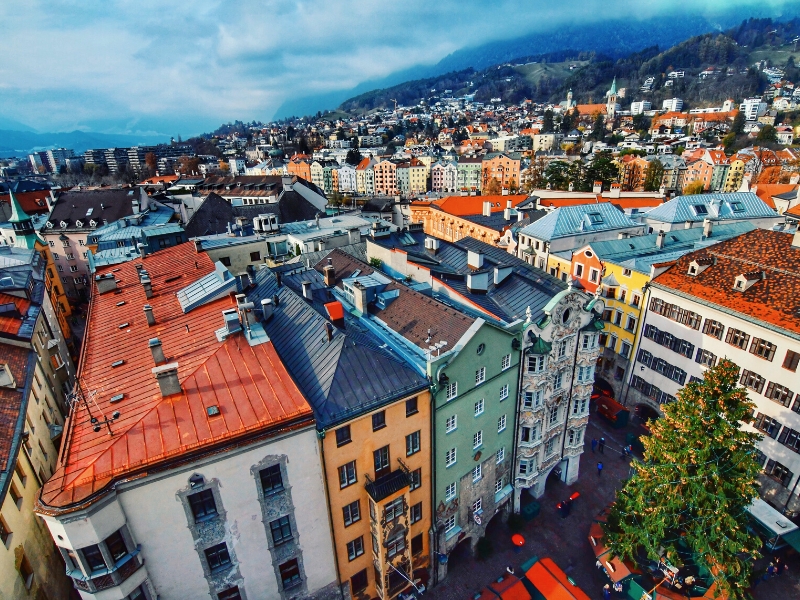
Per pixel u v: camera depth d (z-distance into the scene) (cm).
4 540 2314
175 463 2189
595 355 4050
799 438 3862
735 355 4316
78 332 7956
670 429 3222
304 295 3838
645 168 17062
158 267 4731
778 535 3756
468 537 3894
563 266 6462
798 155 18225
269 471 2483
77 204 9906
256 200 13638
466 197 11381
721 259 4812
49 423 3703
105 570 2166
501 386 3562
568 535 4184
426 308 3491
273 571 2739
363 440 2788
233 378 2688
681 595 3444
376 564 3150
